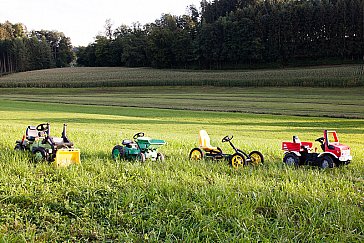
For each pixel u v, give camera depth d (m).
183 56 138.12
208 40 132.25
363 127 33.50
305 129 31.62
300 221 6.61
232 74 106.62
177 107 54.12
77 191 7.93
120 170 9.95
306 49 126.94
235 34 128.38
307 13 124.50
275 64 126.50
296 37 126.31
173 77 107.62
